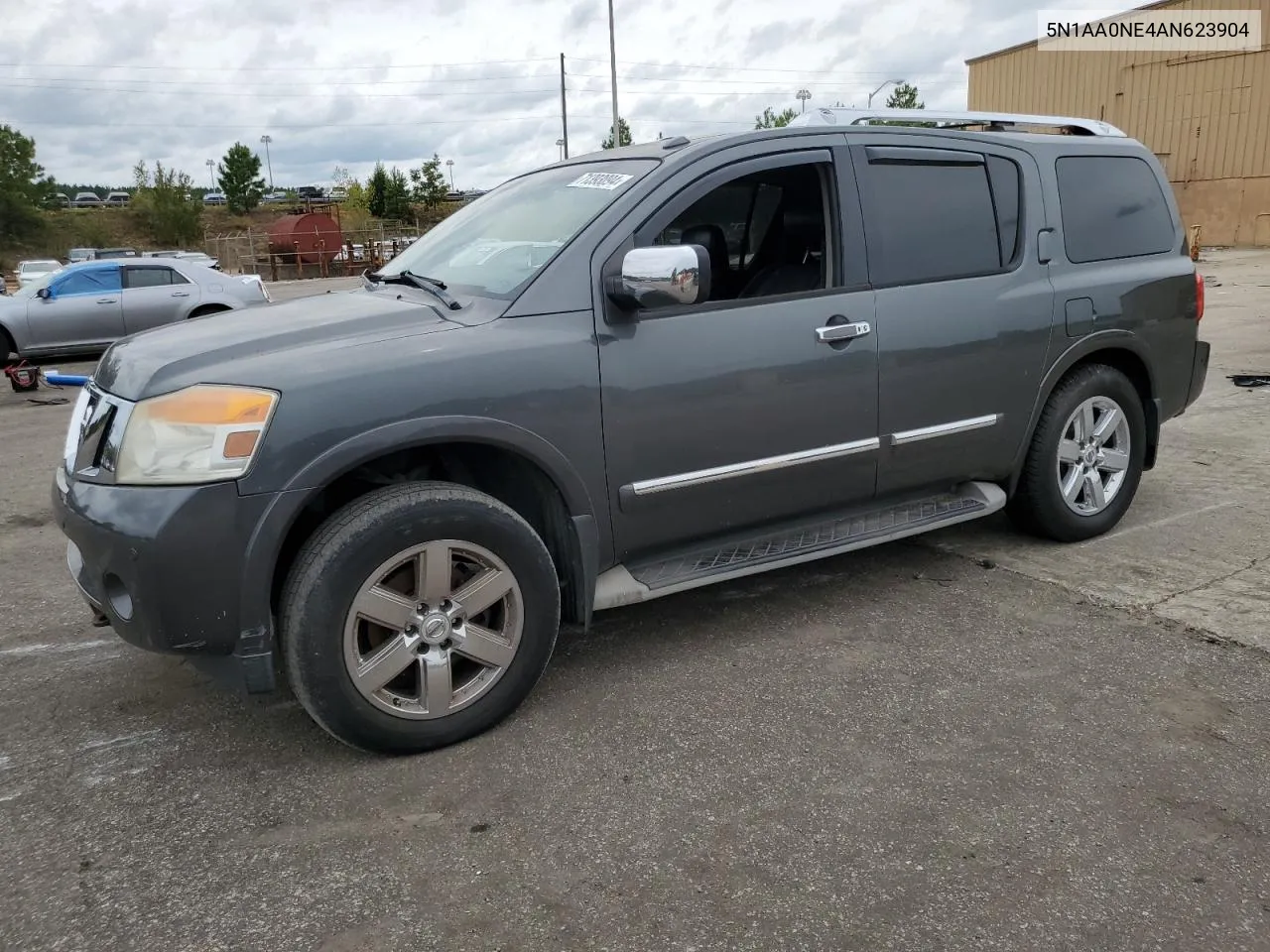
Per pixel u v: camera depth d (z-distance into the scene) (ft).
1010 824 7.98
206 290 45.11
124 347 9.99
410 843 8.00
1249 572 13.20
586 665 11.21
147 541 8.20
